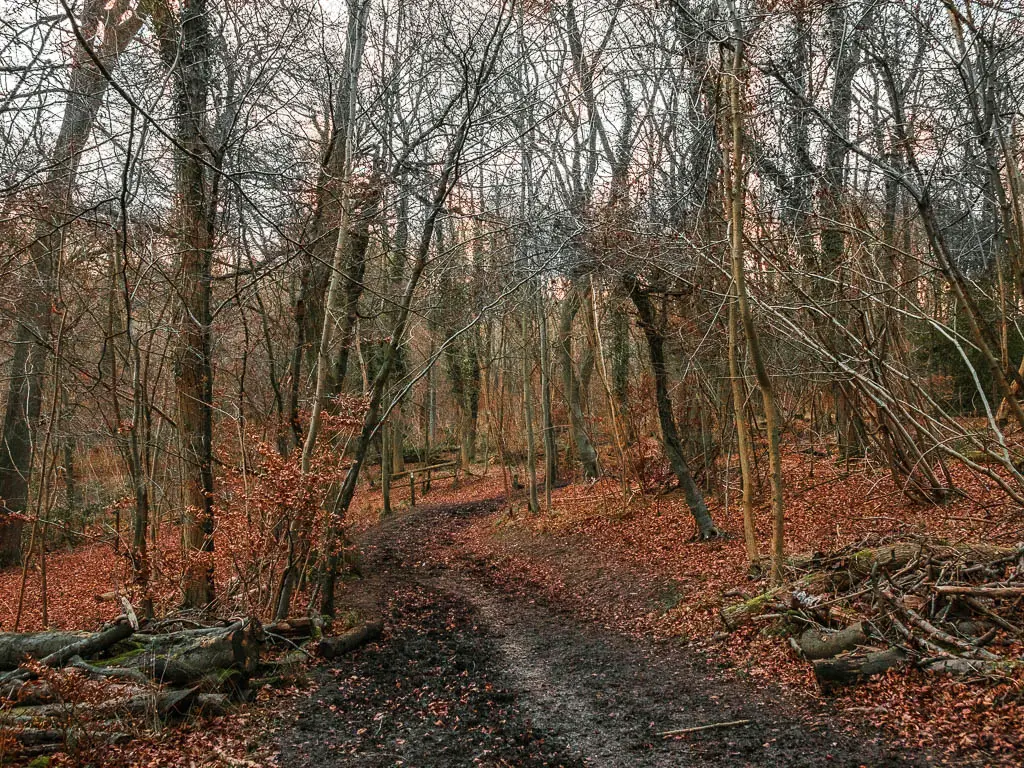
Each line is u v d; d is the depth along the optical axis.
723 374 16.67
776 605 9.58
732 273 11.05
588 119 19.16
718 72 10.50
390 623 12.41
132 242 10.94
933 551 9.20
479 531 23.97
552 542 19.17
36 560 20.47
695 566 13.84
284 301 17.38
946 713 6.41
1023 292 8.69
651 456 21.62
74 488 24.16
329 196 11.71
